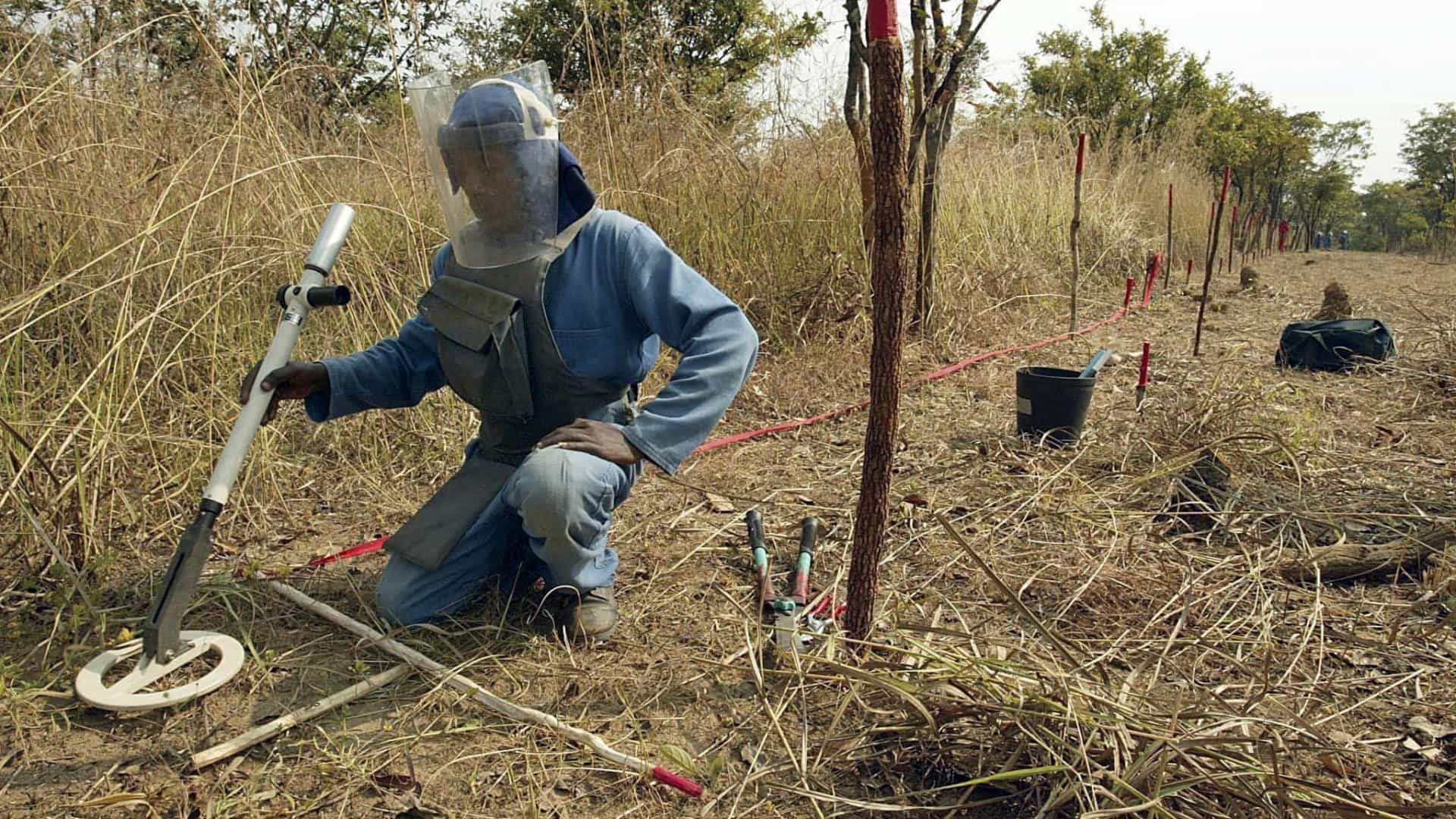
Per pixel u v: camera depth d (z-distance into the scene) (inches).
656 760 76.0
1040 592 104.5
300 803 70.3
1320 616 97.8
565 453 86.3
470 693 82.5
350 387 93.0
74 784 72.6
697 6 256.4
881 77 69.9
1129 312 306.2
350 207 96.2
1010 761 70.9
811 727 79.5
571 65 227.6
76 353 132.4
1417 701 83.7
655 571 109.7
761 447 158.4
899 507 127.1
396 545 93.0
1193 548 115.5
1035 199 347.6
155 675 81.8
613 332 89.2
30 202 132.9
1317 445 150.1
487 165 80.7
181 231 141.9
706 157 215.3
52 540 103.1
